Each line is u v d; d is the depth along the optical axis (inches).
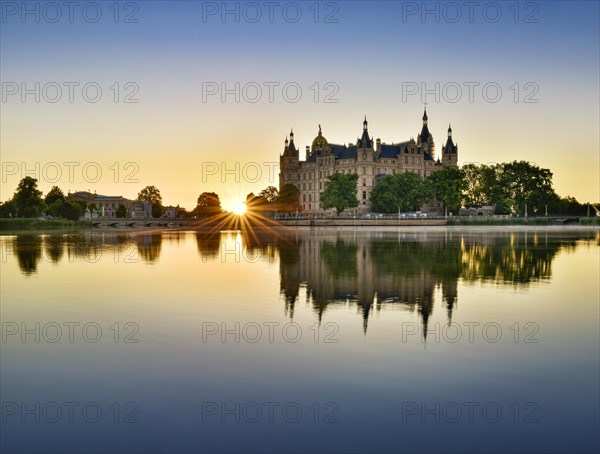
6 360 804.0
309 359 795.4
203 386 694.5
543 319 1048.8
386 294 1341.0
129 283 1562.5
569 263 2089.1
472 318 1056.8
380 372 739.4
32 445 555.2
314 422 597.3
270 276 1701.5
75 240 3996.1
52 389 690.8
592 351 833.5
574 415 609.9
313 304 1203.2
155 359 802.2
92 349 856.3
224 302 1237.1
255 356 812.0
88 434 575.5
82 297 1318.9
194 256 2488.9
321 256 2448.3
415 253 2605.8
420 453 534.0
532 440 557.9
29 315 1106.1
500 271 1819.6
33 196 7165.4
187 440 563.2
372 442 555.8
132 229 7293.3
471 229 6796.3
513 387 687.1
